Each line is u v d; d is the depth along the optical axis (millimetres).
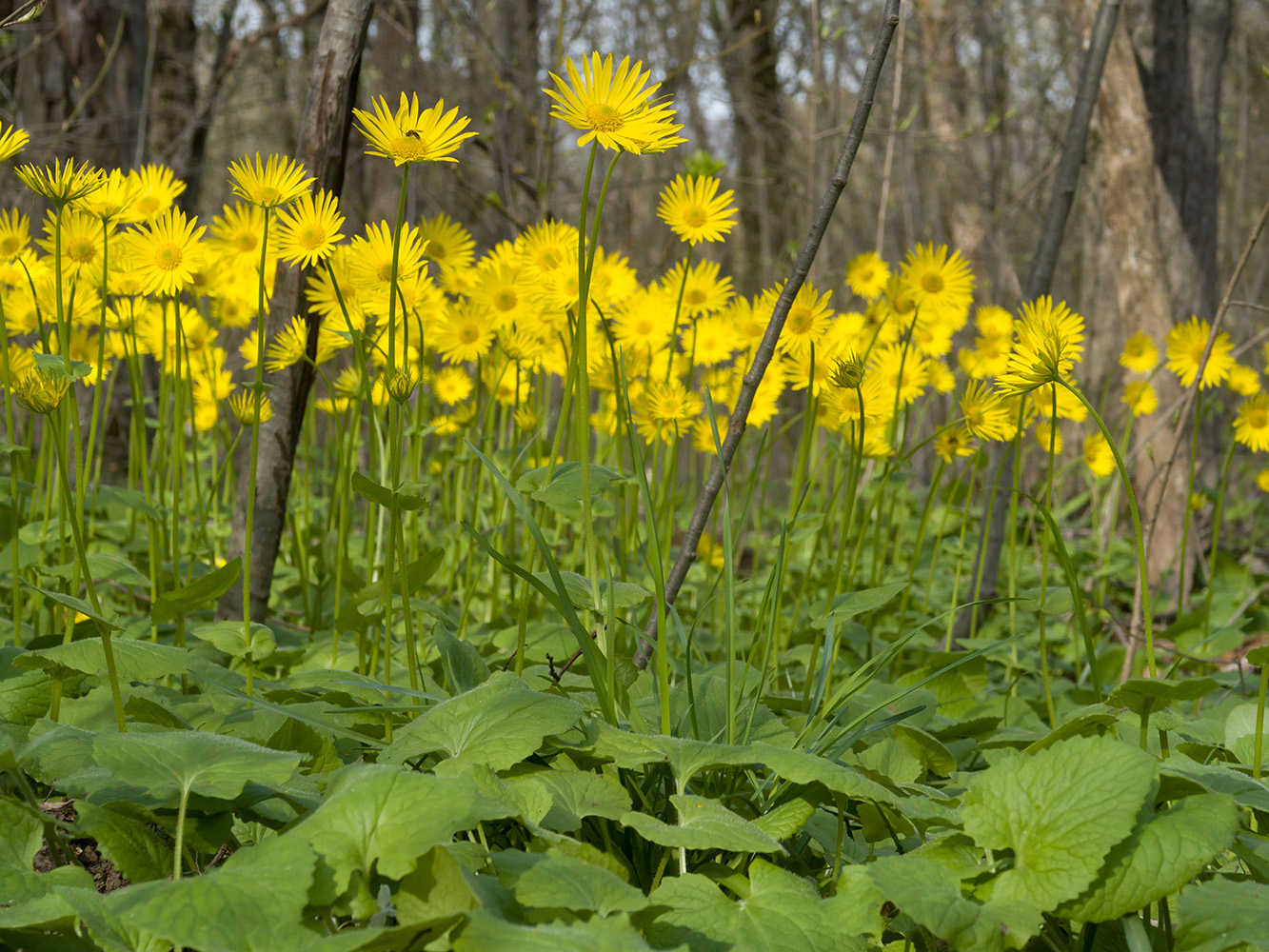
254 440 1619
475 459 2521
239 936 892
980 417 2211
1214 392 4375
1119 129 4363
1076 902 1038
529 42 5730
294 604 3037
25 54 5227
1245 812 1149
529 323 2283
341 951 853
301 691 1727
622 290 2084
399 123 1373
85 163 1588
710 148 9000
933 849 1160
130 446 2844
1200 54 4723
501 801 1146
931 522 4043
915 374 2568
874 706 1664
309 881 947
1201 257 4672
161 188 1876
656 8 7922
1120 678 2777
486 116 4180
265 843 1015
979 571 2670
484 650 2215
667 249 3549
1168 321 4301
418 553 2256
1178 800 1188
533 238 1958
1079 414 2648
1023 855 1065
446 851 1005
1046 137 11133
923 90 8258
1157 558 4148
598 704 1601
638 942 915
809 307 2049
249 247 1898
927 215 9133
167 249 1816
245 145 10461
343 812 1023
